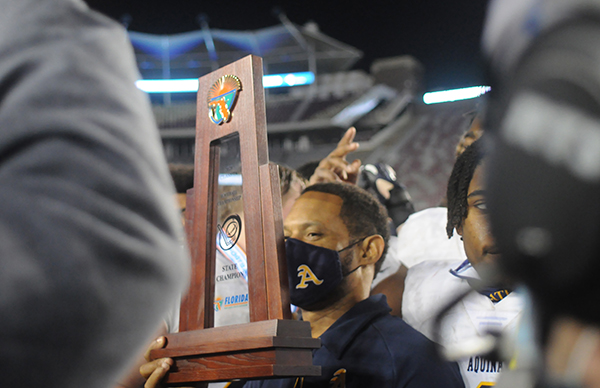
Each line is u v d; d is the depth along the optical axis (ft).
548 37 0.86
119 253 1.01
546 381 0.99
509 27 0.93
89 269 0.97
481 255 4.23
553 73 0.84
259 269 3.77
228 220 5.16
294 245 4.92
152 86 40.32
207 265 4.23
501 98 0.95
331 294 4.86
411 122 33.96
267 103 43.62
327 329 4.78
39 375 0.94
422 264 5.57
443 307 1.50
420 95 35.40
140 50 40.34
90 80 1.16
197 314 4.12
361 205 5.11
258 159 3.97
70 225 0.97
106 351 1.03
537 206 0.84
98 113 1.12
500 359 1.38
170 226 1.16
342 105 39.68
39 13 1.25
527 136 0.87
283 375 3.19
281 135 39.40
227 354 3.48
